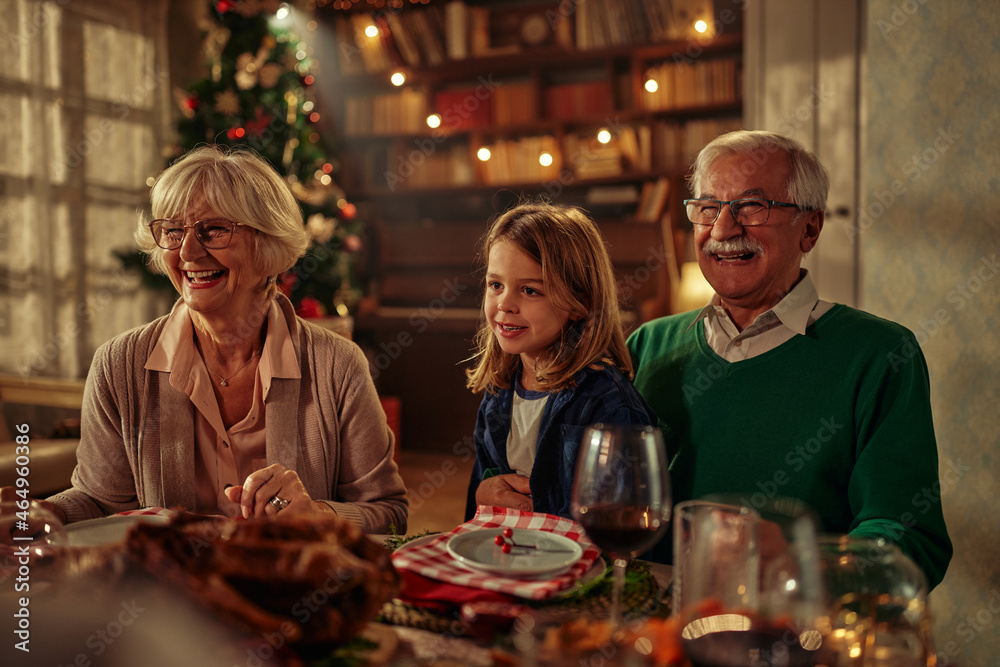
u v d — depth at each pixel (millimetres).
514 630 685
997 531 1710
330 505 1219
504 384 1389
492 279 1303
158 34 4598
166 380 1323
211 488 1355
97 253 4238
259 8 3863
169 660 625
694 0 4570
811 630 590
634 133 4898
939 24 1780
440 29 5207
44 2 3906
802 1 3555
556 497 1259
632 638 575
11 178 3744
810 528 607
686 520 698
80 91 4125
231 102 3840
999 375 1690
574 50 4879
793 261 1329
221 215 1278
